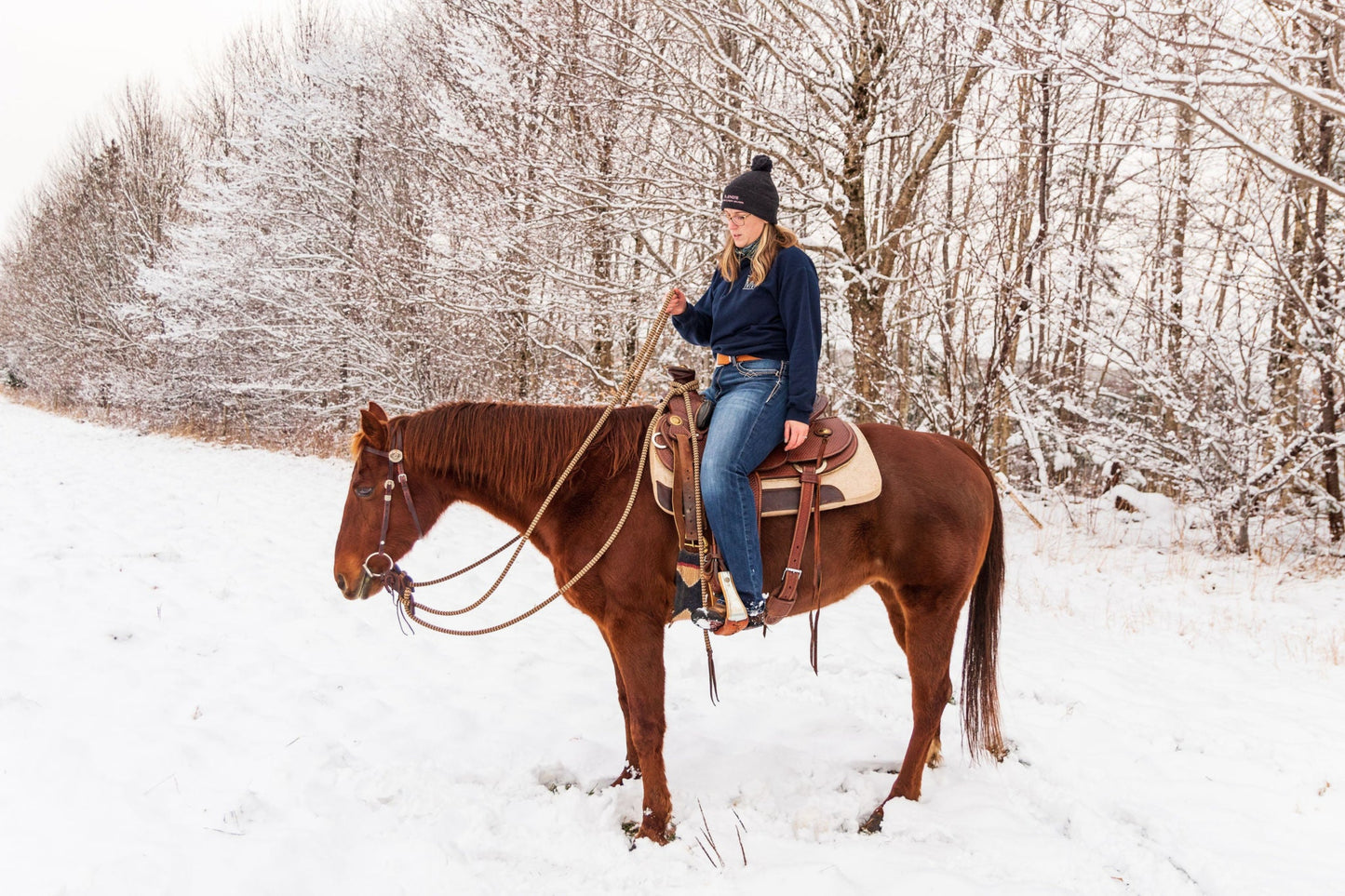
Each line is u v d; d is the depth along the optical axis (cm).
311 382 1584
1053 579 730
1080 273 984
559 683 447
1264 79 529
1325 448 806
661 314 330
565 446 313
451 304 1165
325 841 286
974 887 261
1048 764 358
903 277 936
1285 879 271
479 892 262
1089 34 702
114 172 2533
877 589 368
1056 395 1070
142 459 1413
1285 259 843
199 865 267
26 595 551
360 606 579
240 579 630
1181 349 919
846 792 339
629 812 315
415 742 370
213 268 1591
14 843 277
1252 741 377
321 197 1529
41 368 3091
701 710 421
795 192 950
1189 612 623
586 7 941
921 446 330
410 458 316
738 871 275
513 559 324
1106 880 274
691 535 291
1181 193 876
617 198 992
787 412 305
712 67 1008
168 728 367
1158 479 1117
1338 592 678
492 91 1020
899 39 901
